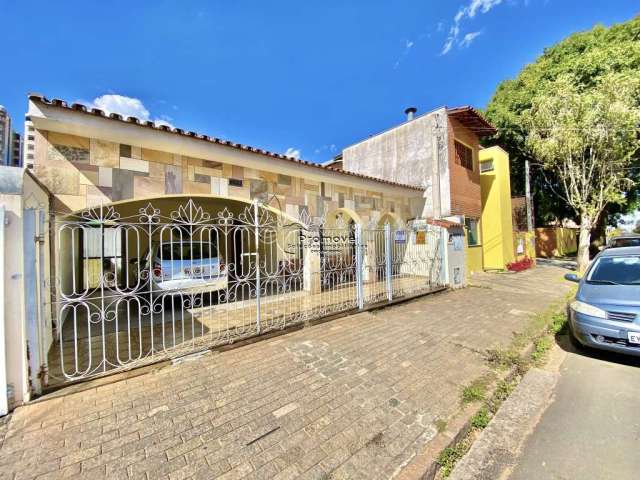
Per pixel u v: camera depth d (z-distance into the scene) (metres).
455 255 9.41
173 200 8.88
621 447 2.43
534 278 11.40
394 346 4.44
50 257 4.33
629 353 3.72
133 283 7.73
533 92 16.30
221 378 3.43
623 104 9.96
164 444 2.37
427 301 7.38
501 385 3.42
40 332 3.00
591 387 3.41
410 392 3.19
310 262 7.75
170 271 6.04
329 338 4.73
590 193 11.86
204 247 6.58
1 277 2.69
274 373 3.56
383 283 8.20
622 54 13.16
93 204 4.77
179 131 5.09
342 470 2.14
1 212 2.69
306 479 2.06
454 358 4.07
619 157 11.05
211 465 2.17
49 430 2.50
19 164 7.10
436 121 11.53
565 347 4.68
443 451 2.35
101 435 2.45
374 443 2.41
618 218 21.17
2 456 2.21
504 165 14.33
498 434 2.67
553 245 22.69
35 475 2.05
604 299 4.11
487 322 5.70
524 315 6.22
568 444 2.50
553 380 3.62
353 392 3.17
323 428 2.59
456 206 11.66
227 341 4.33
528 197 15.99
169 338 4.60
